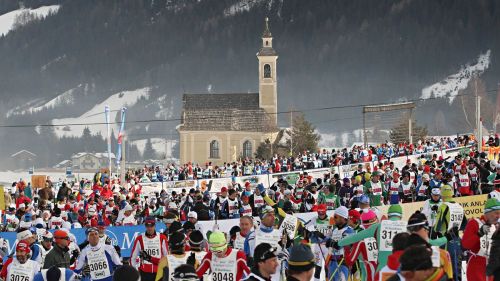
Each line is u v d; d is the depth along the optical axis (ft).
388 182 134.31
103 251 61.98
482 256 55.21
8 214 120.78
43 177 205.46
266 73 558.15
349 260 61.16
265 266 37.65
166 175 243.40
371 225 58.03
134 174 233.14
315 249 68.44
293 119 552.00
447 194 66.39
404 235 37.81
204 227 97.66
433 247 41.39
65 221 103.40
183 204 120.06
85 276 62.75
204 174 217.56
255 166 213.25
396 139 414.62
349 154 221.87
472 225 53.98
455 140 244.22
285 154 504.84
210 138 558.15
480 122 186.70
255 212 112.68
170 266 50.57
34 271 58.13
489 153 189.37
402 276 33.68
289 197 117.91
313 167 211.61
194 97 574.15
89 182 207.00
